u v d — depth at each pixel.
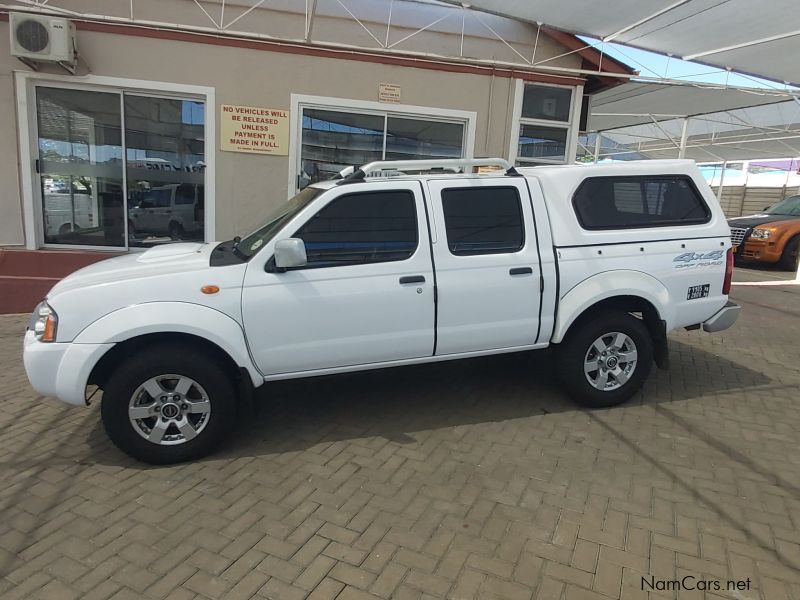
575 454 3.74
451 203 4.06
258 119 7.69
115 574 2.60
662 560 2.70
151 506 3.15
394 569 2.64
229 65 7.52
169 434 3.62
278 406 4.53
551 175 4.30
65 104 7.44
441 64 8.06
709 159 26.42
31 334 3.53
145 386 3.49
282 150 7.81
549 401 4.63
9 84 7.16
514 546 2.80
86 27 7.14
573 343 4.33
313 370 3.84
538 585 2.54
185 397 3.58
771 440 3.97
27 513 3.07
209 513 3.08
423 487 3.34
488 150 8.43
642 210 4.46
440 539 2.86
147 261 3.90
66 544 2.81
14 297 7.37
